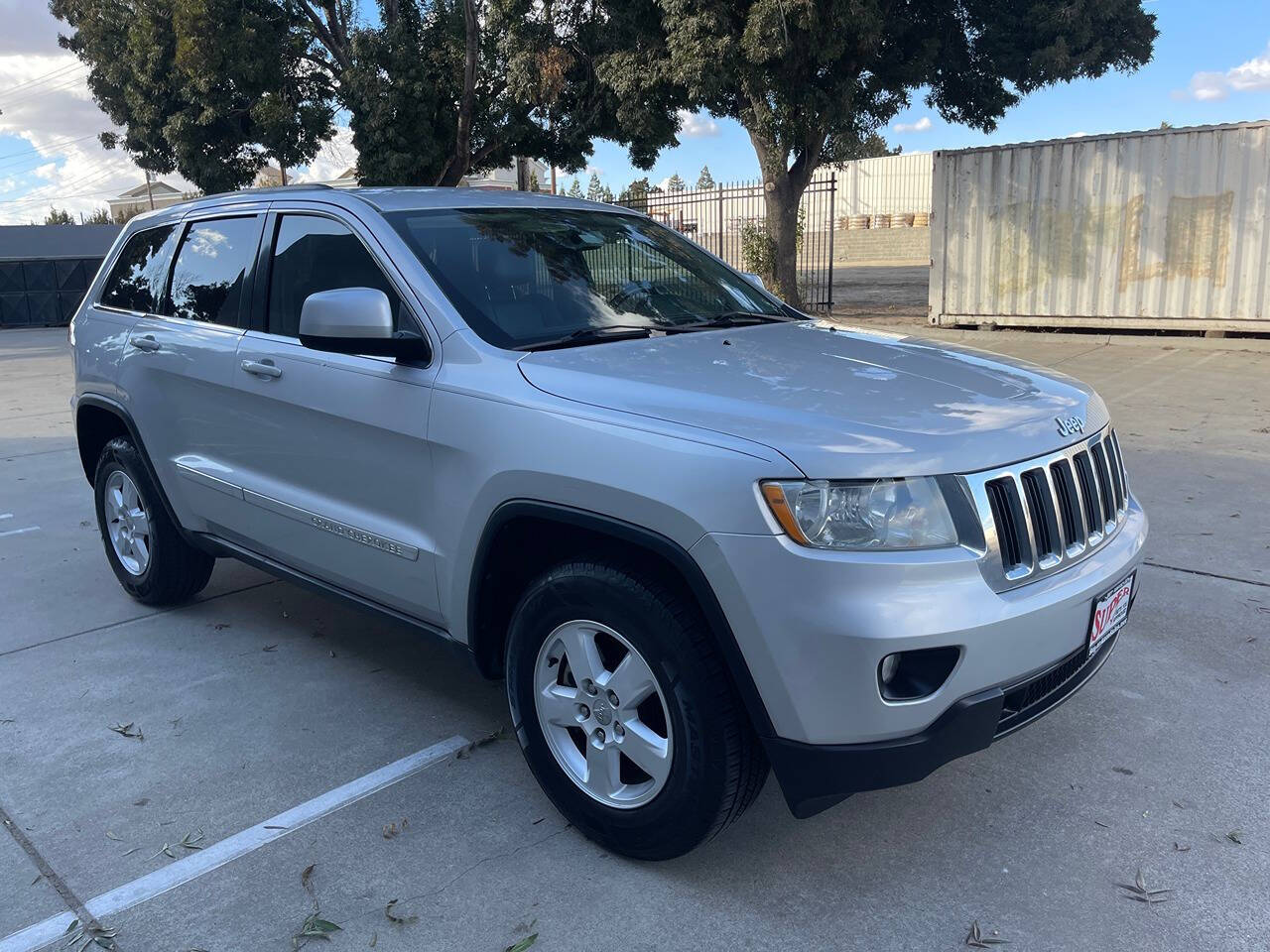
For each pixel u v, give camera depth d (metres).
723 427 2.52
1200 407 8.87
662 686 2.59
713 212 23.97
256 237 4.02
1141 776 3.24
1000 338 13.87
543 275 3.57
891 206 40.84
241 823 3.08
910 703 2.37
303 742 3.58
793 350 3.28
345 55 20.42
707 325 3.65
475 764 3.42
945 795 3.17
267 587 5.26
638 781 2.86
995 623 2.40
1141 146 12.70
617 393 2.76
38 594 5.18
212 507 4.19
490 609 3.10
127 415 4.51
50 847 2.97
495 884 2.76
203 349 4.05
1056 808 3.08
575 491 2.68
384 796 3.22
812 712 2.39
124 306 4.77
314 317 3.16
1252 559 5.13
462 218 3.69
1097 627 2.78
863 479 2.36
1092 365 11.37
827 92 14.16
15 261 26.14
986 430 2.59
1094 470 2.91
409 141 19.11
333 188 3.90
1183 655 4.10
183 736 3.63
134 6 20.25
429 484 3.15
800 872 2.80
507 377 2.97
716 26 13.27
